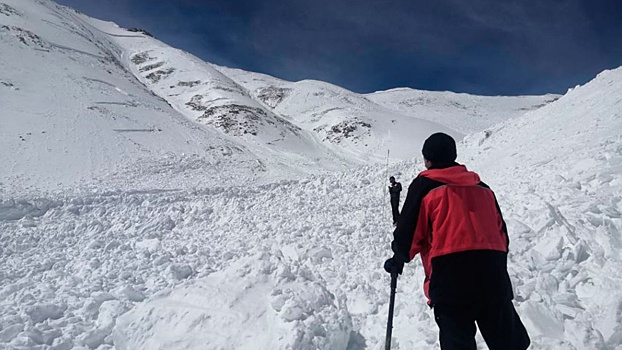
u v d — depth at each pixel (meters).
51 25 82.19
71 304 4.66
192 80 94.50
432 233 2.46
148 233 8.82
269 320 3.67
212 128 64.12
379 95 146.38
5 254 7.08
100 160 31.14
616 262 4.28
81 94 48.16
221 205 11.08
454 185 2.47
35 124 35.22
